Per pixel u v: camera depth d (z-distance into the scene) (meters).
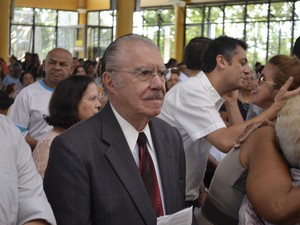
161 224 1.97
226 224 2.17
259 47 19.47
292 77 2.39
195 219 2.23
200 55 3.43
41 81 4.13
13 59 15.88
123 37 2.00
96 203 1.93
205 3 20.91
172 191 2.12
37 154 2.91
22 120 4.03
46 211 1.84
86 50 25.47
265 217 1.75
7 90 8.09
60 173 1.92
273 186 1.75
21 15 25.48
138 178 1.99
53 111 3.05
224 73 2.77
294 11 18.33
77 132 1.98
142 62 1.93
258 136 1.99
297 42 3.55
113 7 16.44
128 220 1.93
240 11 20.02
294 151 1.79
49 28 26.14
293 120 1.80
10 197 1.77
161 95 1.98
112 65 1.98
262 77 2.64
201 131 2.71
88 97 3.05
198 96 2.74
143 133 2.09
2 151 1.79
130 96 1.95
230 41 2.79
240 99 3.53
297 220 1.74
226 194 2.14
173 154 2.20
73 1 26.08
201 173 2.96
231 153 2.14
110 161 1.96
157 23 23.27
